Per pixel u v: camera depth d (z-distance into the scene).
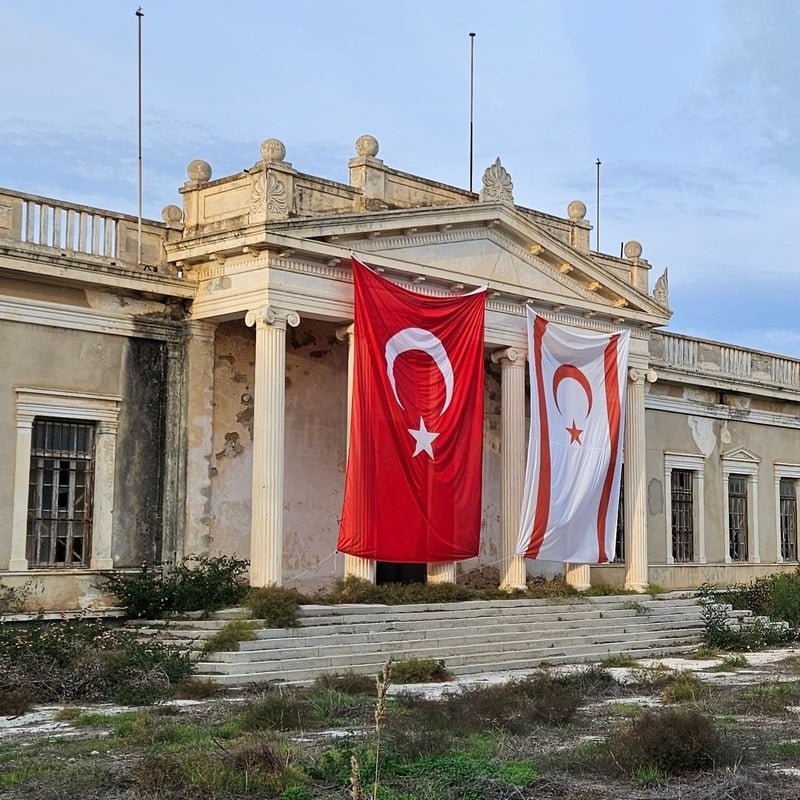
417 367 27.80
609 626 29.81
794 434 46.38
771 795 12.33
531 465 30.44
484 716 16.88
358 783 8.23
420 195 29.88
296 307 26.36
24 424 24.81
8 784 12.48
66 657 20.48
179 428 27.33
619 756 13.65
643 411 35.12
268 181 25.81
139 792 12.09
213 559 26.52
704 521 41.81
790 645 31.73
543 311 32.16
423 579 31.98
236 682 21.28
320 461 30.41
